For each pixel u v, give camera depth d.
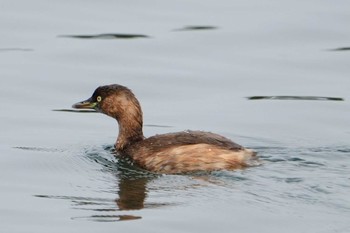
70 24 23.53
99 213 13.93
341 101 19.38
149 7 24.69
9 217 13.83
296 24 23.23
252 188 14.62
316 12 23.95
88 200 14.50
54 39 22.69
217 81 20.45
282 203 13.97
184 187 14.88
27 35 22.95
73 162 16.42
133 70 21.02
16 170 15.99
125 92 17.03
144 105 19.38
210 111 19.02
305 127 18.09
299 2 24.75
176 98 19.72
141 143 16.52
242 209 13.84
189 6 24.73
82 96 19.83
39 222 13.63
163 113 18.94
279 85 20.25
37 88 20.12
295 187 14.54
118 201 14.40
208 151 15.66
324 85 20.23
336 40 22.48
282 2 24.80
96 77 20.66
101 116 19.14
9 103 19.39
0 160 16.47
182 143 15.90
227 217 13.60
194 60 21.53
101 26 23.39
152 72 20.91
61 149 17.11
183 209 13.94
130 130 16.98
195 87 20.20
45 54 21.84
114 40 22.59
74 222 13.58
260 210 13.77
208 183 14.98
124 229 13.30
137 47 22.20
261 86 20.20
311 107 19.09
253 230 13.17
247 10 24.33
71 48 22.14
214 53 21.91
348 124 18.20
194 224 13.42
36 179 15.56
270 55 21.78
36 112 19.05
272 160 15.88
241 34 22.81
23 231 13.30
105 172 15.87
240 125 18.27
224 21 23.56
